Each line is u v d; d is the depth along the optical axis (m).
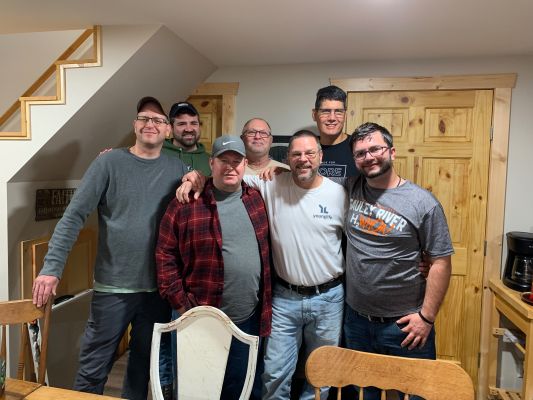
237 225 1.71
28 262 2.21
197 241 1.68
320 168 2.24
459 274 2.84
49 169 2.30
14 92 2.99
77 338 2.59
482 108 2.73
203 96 3.18
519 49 2.53
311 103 2.96
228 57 2.79
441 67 2.76
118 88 2.26
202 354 1.34
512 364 2.73
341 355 1.15
